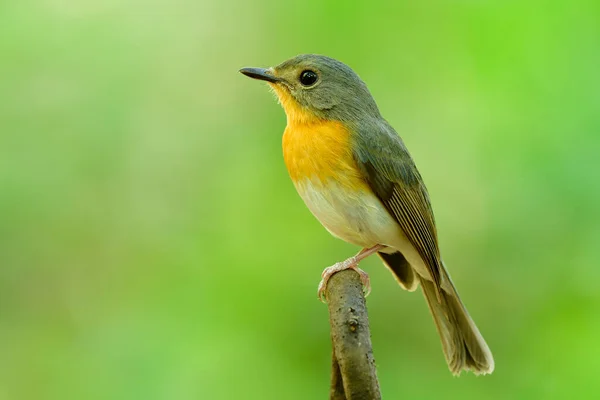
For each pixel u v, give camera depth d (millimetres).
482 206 12336
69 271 12898
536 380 11281
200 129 13727
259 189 13031
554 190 11312
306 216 12602
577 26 11836
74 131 13367
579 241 11250
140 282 12750
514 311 11773
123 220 13156
